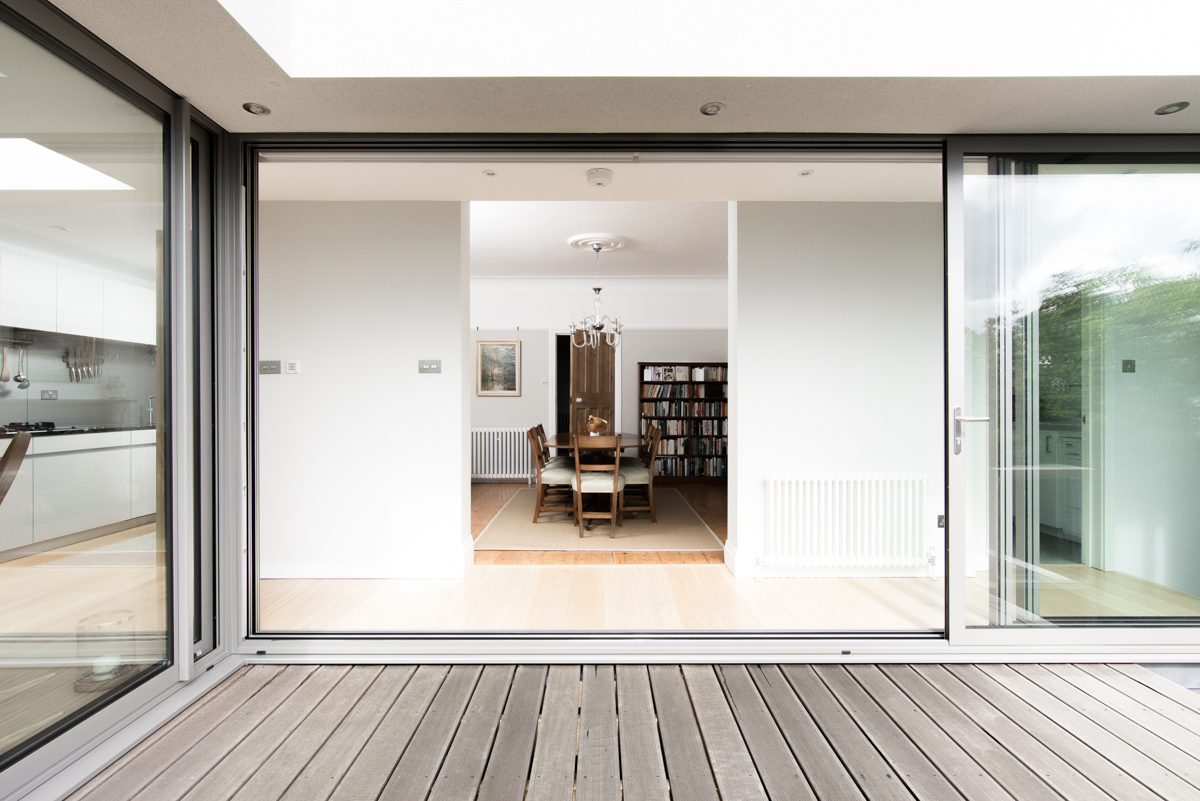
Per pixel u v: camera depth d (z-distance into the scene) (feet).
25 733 4.84
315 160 8.13
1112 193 7.77
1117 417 7.79
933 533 11.44
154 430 6.29
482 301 24.75
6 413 4.66
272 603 9.84
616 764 5.30
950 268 7.64
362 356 11.43
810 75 6.23
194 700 6.40
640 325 24.61
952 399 7.61
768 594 10.30
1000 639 7.61
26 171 4.85
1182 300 7.82
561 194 10.59
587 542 14.17
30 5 4.79
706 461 24.11
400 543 11.42
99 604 5.58
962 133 7.66
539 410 24.84
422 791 4.89
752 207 11.43
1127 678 7.00
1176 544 7.80
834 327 11.50
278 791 4.88
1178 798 4.77
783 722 6.01
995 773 5.13
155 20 5.15
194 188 7.16
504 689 6.74
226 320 7.54
